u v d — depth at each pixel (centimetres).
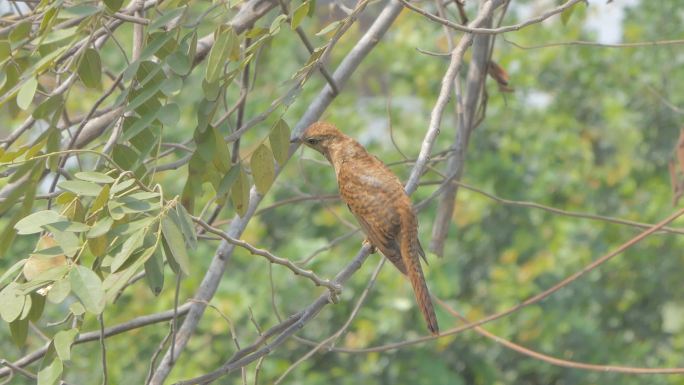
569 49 1855
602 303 1723
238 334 1466
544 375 1738
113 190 568
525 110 1834
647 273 1730
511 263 1717
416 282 759
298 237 1602
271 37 709
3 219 1548
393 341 1523
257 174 693
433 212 1619
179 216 565
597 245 1705
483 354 1662
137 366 1455
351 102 1780
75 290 538
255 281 1515
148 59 696
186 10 692
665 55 1864
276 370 1448
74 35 695
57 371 584
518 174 1722
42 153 677
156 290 572
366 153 821
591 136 1906
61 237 556
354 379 1489
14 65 735
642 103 1866
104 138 966
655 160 1866
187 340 806
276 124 686
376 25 935
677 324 1823
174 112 661
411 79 1875
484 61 1033
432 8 1797
